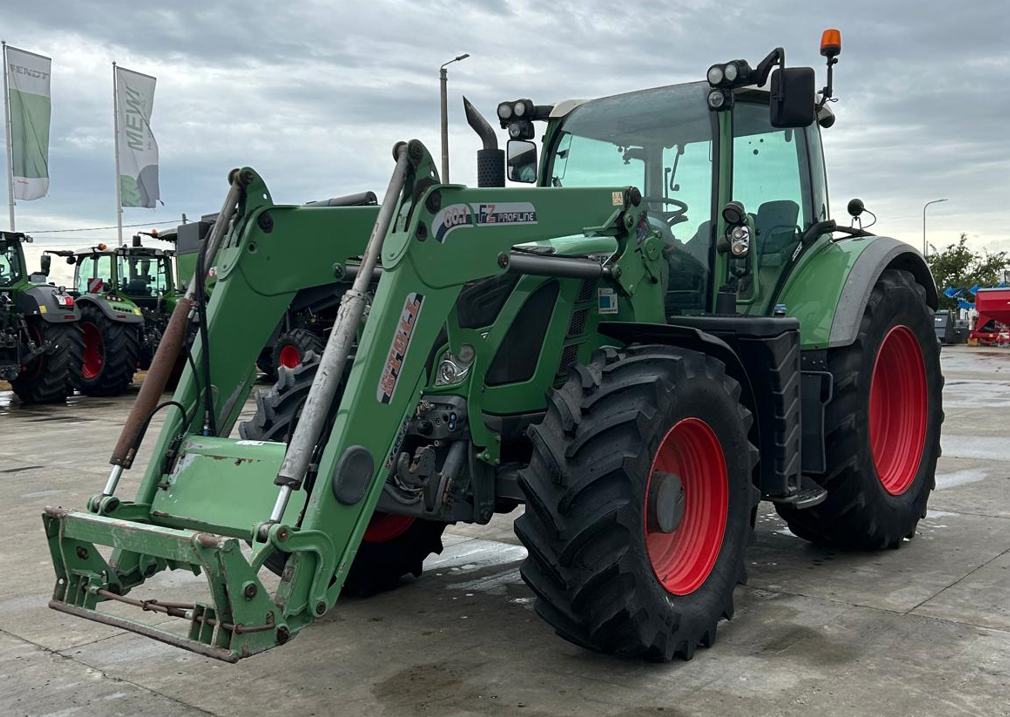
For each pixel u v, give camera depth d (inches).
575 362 144.3
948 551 178.5
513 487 135.4
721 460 134.3
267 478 113.2
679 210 161.0
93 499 116.4
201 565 96.2
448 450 133.3
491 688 119.6
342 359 108.7
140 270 612.4
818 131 185.5
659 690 117.0
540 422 139.1
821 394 162.7
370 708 114.7
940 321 1162.0
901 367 187.9
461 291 128.8
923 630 134.9
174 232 634.2
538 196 129.6
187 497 117.7
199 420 126.6
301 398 144.3
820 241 181.6
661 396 120.9
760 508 220.4
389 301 112.6
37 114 794.2
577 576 117.5
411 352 115.1
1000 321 1051.3
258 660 132.0
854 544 176.4
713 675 121.0
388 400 112.5
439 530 165.3
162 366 121.4
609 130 170.6
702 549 133.6
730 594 133.6
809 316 165.9
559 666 126.7
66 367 487.8
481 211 122.1
